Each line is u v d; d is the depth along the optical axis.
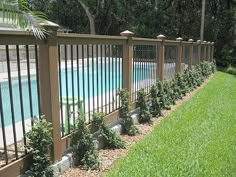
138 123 5.46
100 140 4.06
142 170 3.46
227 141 4.59
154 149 4.13
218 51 22.17
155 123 5.54
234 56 22.12
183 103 7.46
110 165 3.59
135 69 5.59
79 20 30.58
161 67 6.85
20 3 3.03
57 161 3.20
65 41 3.28
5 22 3.27
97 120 4.04
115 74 4.81
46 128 2.88
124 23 27.86
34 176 2.83
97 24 29.11
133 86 5.55
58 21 30.22
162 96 6.42
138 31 24.64
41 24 2.89
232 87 10.69
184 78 8.86
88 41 3.78
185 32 24.56
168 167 3.57
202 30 21.48
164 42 7.00
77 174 3.29
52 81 3.04
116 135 4.17
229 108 6.95
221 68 20.75
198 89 9.99
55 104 3.12
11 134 4.17
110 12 28.08
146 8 25.70
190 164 3.69
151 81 6.49
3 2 2.98
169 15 24.91
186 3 25.09
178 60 8.61
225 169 3.60
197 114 6.25
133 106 5.50
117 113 4.80
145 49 6.04
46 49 2.97
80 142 3.45
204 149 4.20
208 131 5.05
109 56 4.55
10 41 2.57
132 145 4.30
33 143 2.83
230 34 22.23
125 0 26.09
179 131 5.00
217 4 24.50
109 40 4.37
